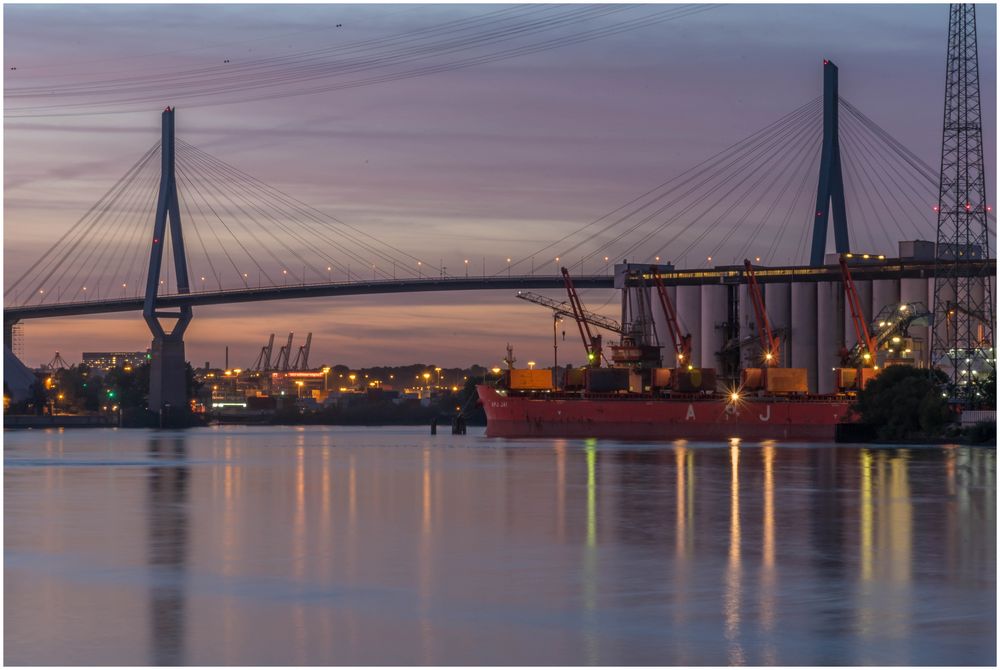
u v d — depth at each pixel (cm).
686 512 9900
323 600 5953
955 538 8162
